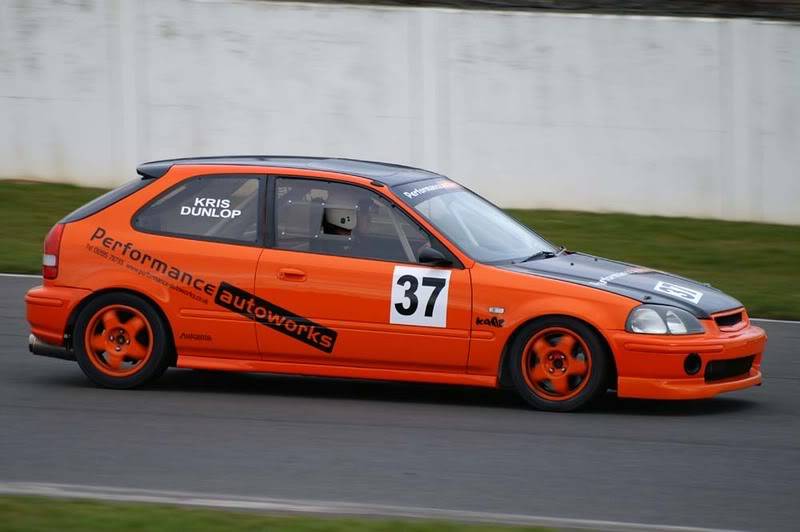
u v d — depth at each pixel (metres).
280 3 48.41
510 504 15.12
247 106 49.31
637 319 19.92
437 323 20.53
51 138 50.81
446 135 48.09
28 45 50.41
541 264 21.34
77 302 22.05
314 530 12.77
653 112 46.62
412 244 20.95
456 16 47.31
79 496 14.56
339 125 48.84
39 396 21.59
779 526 14.30
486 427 19.38
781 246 42.25
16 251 38.78
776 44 45.56
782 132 46.03
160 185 22.28
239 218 21.73
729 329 20.78
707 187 46.75
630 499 15.41
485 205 23.62
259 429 19.17
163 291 21.66
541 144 47.53
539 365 20.44
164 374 24.06
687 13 47.06
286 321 21.12
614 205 47.38
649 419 20.14
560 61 46.88
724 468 17.03
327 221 21.36
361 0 49.19
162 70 49.69
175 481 16.05
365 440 18.45
